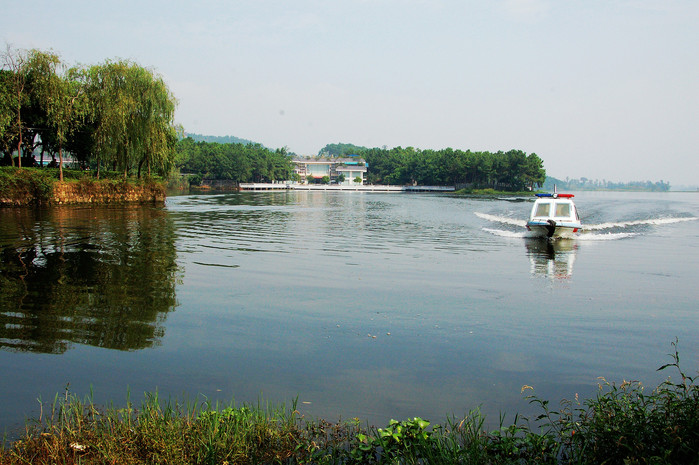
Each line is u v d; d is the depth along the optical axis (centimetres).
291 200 6350
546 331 830
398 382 620
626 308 986
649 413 488
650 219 3312
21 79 3747
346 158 18588
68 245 1745
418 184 15262
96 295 1023
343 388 601
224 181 12812
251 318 884
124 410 529
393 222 3120
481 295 1091
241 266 1417
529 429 505
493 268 1455
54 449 453
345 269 1400
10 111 3712
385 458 449
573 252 1827
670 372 655
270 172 14488
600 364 683
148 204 4406
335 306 977
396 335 801
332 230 2548
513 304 1011
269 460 457
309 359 693
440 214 3916
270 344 751
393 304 999
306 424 510
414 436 475
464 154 13412
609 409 501
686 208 4384
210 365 664
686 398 471
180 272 1299
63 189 3934
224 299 1018
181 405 549
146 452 459
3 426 499
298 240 2081
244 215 3450
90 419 510
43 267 1323
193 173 13025
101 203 4162
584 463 437
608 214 3681
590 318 910
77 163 5250
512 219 3359
